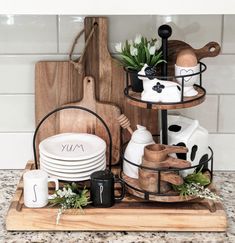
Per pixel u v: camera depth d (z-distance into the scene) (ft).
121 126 5.74
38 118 5.98
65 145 5.69
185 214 5.06
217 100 6.05
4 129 6.15
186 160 5.32
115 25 5.83
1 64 5.94
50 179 5.30
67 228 5.06
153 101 5.06
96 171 5.32
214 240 4.95
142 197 5.22
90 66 5.84
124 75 5.85
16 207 5.16
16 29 5.85
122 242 4.92
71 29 5.85
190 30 5.84
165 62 5.25
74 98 5.94
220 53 5.90
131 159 5.43
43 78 5.89
